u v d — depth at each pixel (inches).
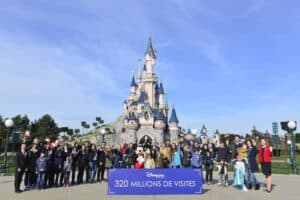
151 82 5275.6
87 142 958.4
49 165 804.0
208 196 660.1
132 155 1051.3
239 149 797.2
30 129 4781.0
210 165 938.1
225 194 688.4
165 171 703.7
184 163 884.6
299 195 666.2
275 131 1768.0
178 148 898.7
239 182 770.2
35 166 767.1
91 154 944.9
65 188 795.4
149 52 5344.5
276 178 1058.7
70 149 885.2
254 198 626.5
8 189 773.3
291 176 1141.7
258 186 781.3
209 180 983.0
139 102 5162.4
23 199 612.1
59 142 842.8
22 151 735.7
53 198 626.5
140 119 4813.0
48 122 5196.9
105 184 894.4
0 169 1282.0
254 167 786.8
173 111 5007.4
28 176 773.3
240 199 614.9
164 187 700.0
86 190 757.9
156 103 5359.3
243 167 777.6
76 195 671.8
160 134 4751.5
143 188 695.7
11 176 1143.0
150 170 701.3
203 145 946.1
